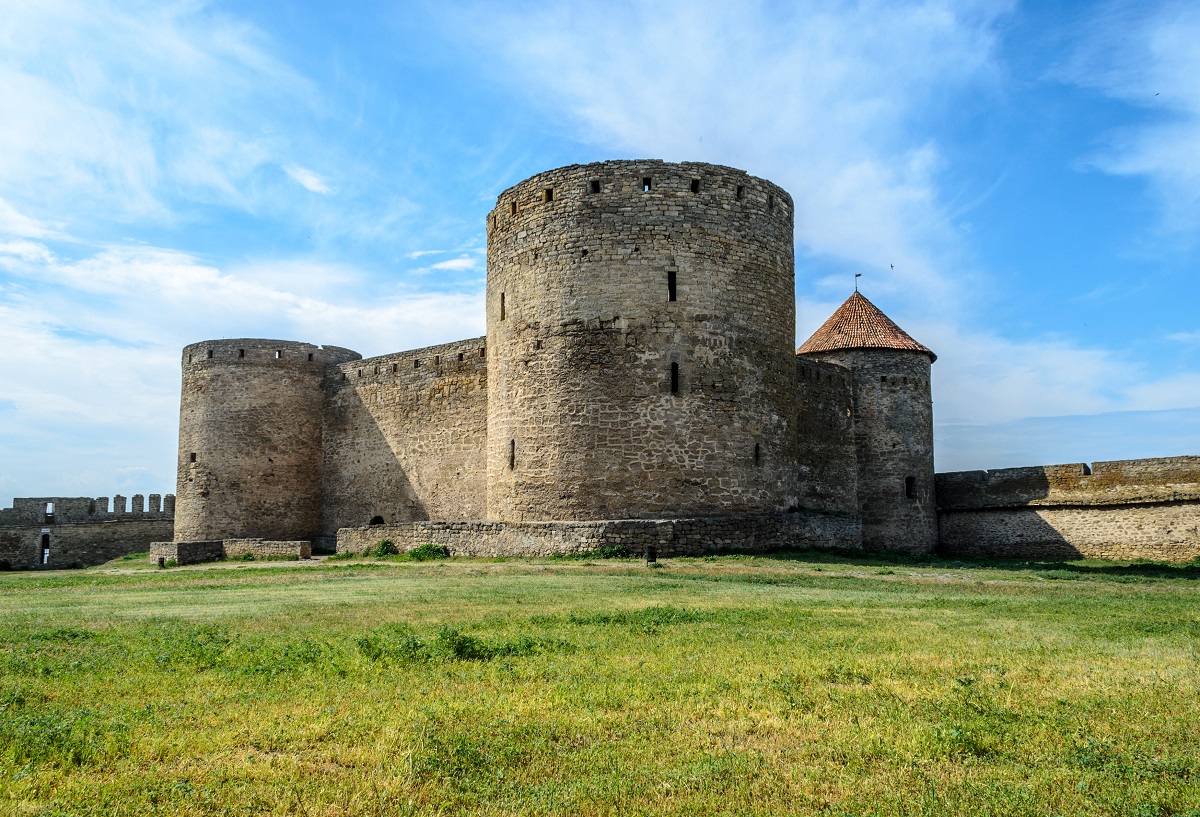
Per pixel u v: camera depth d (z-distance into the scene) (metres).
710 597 17.00
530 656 10.73
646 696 8.75
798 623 13.30
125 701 8.65
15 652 11.22
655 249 28.53
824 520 30.00
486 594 17.75
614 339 28.25
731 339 28.89
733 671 9.80
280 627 13.40
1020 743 7.35
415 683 9.30
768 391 29.67
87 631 13.04
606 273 28.55
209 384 43.28
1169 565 29.08
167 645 11.45
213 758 7.00
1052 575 22.34
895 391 40.31
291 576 24.23
